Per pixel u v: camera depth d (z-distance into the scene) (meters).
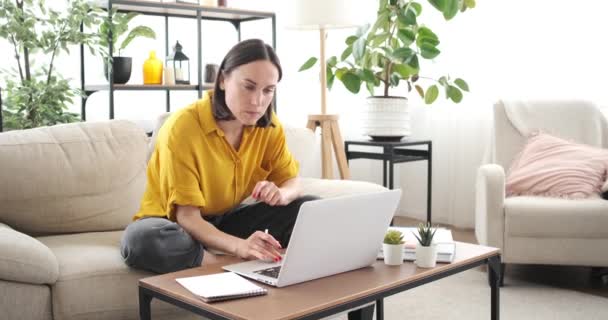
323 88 3.53
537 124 3.33
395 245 1.61
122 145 2.35
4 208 2.14
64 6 3.26
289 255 1.41
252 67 1.78
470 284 2.88
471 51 3.97
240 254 1.69
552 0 3.67
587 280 2.95
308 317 1.28
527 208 2.75
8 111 2.99
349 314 1.49
